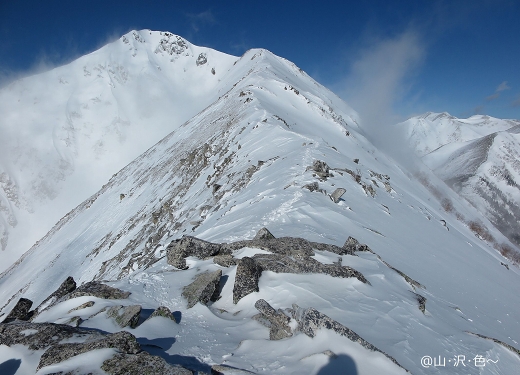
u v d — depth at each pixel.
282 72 112.94
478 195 161.25
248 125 49.25
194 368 6.72
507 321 14.16
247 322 8.66
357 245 13.59
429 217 33.12
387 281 11.02
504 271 27.70
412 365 6.82
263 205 20.91
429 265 17.89
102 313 8.77
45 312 9.60
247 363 6.78
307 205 19.30
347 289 9.69
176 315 9.25
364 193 26.30
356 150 66.06
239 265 10.25
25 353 6.59
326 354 6.43
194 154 56.78
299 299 9.08
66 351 6.37
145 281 11.51
